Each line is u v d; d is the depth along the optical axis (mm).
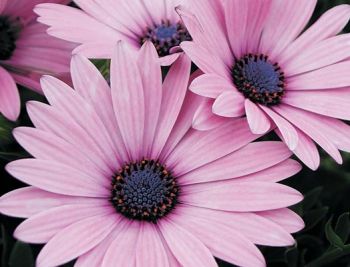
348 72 167
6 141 165
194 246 137
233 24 165
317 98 167
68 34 153
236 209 143
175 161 156
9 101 151
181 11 147
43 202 133
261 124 143
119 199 151
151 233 146
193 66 164
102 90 147
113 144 152
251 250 134
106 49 153
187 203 151
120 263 131
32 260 156
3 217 167
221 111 139
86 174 145
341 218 165
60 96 141
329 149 146
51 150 137
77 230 132
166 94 152
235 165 149
